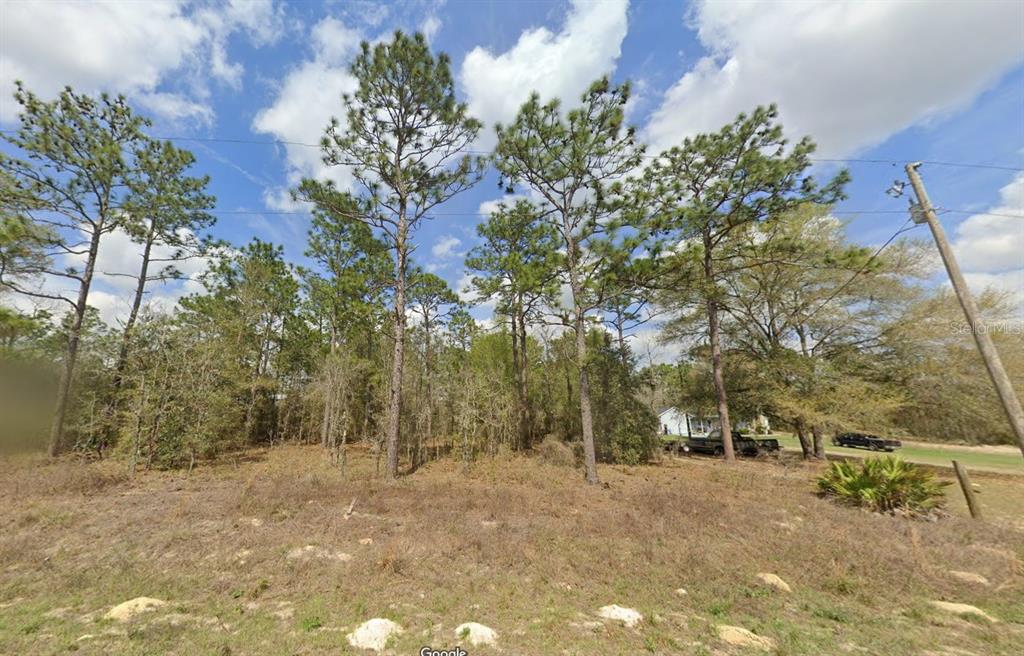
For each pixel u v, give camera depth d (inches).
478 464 530.0
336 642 130.1
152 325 483.5
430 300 784.3
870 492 327.6
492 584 180.9
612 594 176.2
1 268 478.9
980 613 161.8
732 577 193.8
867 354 660.1
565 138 459.8
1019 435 274.8
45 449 473.7
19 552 198.4
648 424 622.8
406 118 479.2
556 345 809.5
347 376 607.8
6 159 482.9
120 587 168.4
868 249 471.2
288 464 525.0
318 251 733.9
